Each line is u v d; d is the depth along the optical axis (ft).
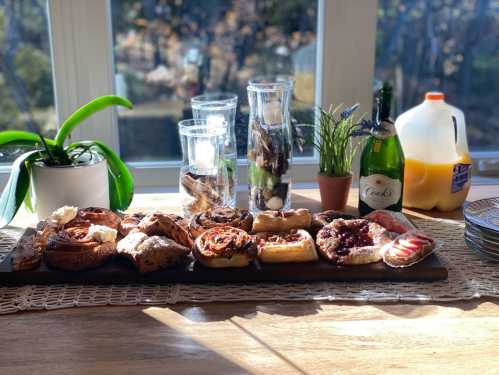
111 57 4.10
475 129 4.66
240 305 2.52
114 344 2.26
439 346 2.25
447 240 3.12
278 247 2.72
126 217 3.09
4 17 4.02
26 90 4.18
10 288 2.63
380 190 3.31
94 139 4.21
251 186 3.41
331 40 4.11
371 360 2.16
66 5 3.92
